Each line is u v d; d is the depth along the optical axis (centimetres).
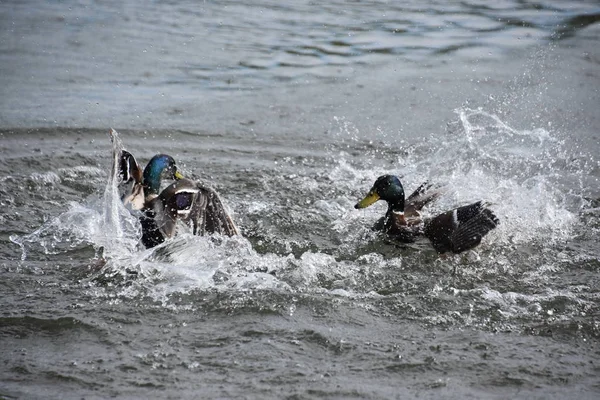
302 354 740
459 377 706
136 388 680
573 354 751
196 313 816
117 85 1634
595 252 987
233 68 1761
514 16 2119
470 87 1636
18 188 1145
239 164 1273
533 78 1669
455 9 2208
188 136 1391
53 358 727
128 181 952
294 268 930
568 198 1157
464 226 979
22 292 851
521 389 690
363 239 1031
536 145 1368
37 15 2095
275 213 1092
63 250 962
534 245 1006
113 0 2277
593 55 1795
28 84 1611
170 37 1956
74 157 1271
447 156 1331
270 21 2109
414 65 1772
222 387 683
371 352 745
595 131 1427
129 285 872
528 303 851
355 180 1234
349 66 1777
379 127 1453
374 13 2184
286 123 1467
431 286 893
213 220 951
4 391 670
